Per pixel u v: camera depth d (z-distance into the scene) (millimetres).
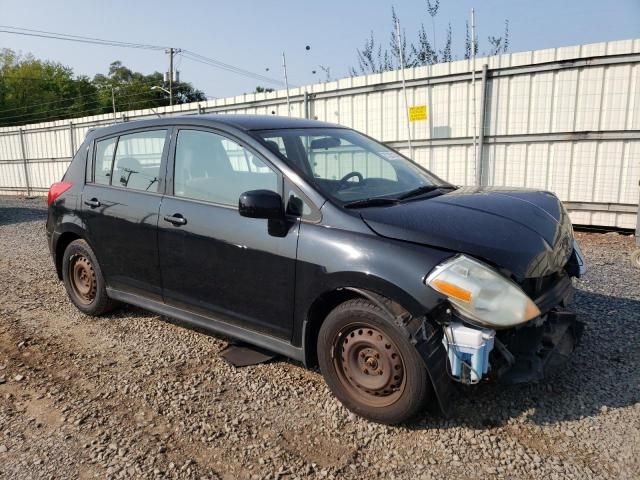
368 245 2828
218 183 3604
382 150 4176
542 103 8602
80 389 3488
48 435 2961
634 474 2434
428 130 9867
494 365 2750
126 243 4152
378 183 3576
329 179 3359
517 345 2863
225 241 3426
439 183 3959
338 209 3033
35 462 2719
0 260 7555
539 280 2885
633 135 7914
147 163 4125
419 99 9891
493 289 2584
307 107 11648
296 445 2781
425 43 16688
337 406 3131
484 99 9070
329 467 2592
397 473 2527
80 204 4578
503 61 8820
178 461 2680
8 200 18594
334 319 2957
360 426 2922
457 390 2881
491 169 9289
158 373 3656
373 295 2801
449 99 9523
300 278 3072
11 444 2887
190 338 4242
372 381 2885
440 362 2641
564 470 2484
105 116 17438
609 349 3699
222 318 3607
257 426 2967
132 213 4070
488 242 2734
